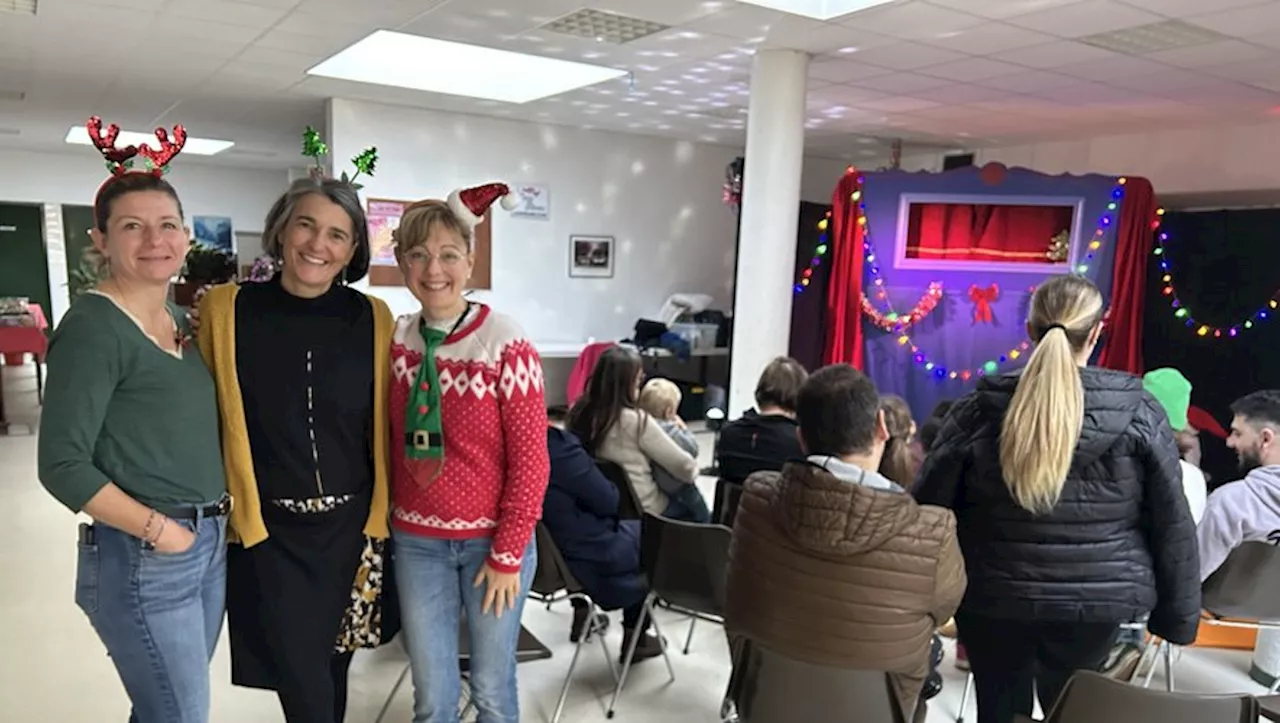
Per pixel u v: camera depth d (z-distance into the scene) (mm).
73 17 4742
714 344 8367
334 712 2031
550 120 7926
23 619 3383
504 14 4566
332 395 1800
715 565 2500
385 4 4410
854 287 5176
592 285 8695
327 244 1767
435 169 7652
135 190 1601
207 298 1768
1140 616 1946
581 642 2848
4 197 11438
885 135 8227
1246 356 6895
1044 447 1741
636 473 3148
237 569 1838
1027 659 1931
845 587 1624
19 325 7742
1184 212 7293
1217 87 5555
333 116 7152
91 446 1533
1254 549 2574
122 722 2674
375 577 1983
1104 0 3900
